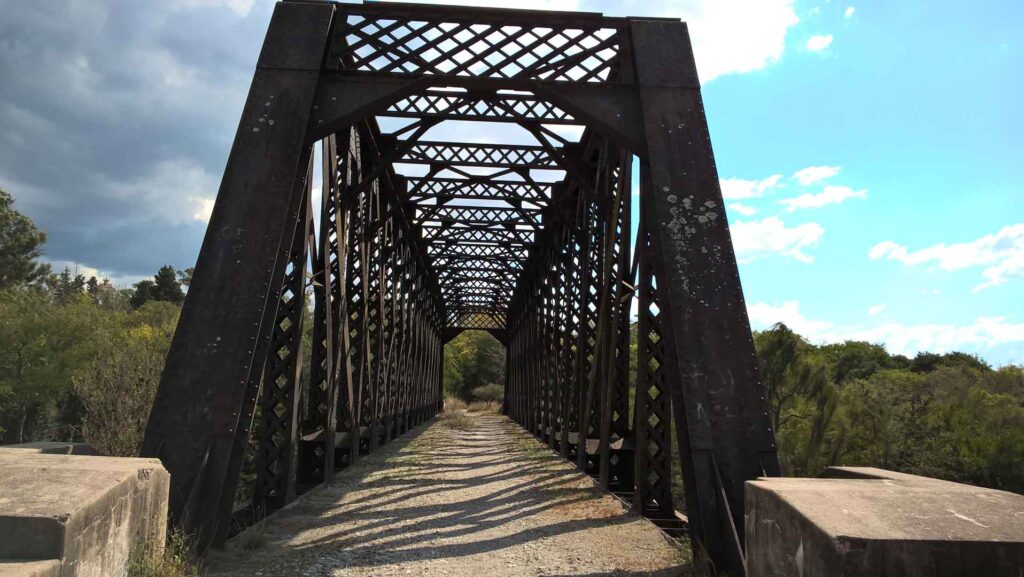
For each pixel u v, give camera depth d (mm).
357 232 12461
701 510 5703
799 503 3170
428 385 32188
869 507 3109
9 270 49188
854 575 2670
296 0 7555
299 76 7199
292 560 6055
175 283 80500
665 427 8258
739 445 5902
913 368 61000
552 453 16219
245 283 6320
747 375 6129
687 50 7641
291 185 6719
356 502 9195
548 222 17812
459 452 17391
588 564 6074
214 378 6008
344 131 10461
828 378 22578
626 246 9828
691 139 7168
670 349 6562
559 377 16875
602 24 7918
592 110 7508
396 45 7734
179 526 5418
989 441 26766
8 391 26953
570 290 14688
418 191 15945
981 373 40750
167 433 5844
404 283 20156
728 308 6383
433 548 6695
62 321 28875
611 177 10781
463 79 7551
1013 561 2705
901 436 26953
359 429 13359
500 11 7871
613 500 9344
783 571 3268
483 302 39719
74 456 4262
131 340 29000
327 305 9789
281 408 8281
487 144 13859
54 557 2932
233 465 6035
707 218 6781
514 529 7684
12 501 3123
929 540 2707
